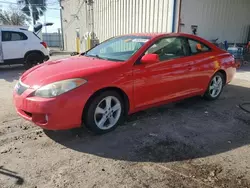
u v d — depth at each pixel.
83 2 18.05
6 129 3.50
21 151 2.90
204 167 2.64
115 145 3.10
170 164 2.69
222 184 2.35
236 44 11.42
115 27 12.45
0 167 2.56
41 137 3.27
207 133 3.52
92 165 2.64
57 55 18.77
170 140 3.27
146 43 3.80
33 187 2.26
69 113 2.97
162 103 4.07
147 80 3.67
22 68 9.87
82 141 3.19
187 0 8.68
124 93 3.46
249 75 8.23
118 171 2.54
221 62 5.01
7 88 6.11
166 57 4.00
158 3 8.95
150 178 2.43
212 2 9.56
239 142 3.26
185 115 4.24
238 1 10.80
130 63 3.51
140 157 2.82
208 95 5.02
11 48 9.07
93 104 3.18
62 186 2.28
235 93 5.90
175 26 8.52
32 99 2.94
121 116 3.58
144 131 3.53
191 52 4.47
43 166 2.60
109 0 12.88
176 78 4.09
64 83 2.95
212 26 10.02
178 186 2.31
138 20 10.23
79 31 20.09
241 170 2.60
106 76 3.23
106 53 4.14
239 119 4.12
